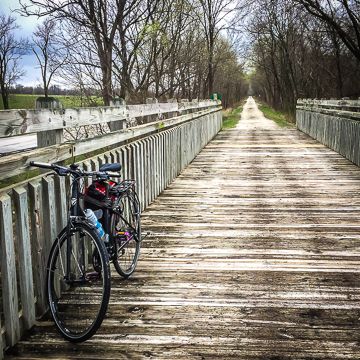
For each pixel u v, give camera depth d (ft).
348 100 34.04
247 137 55.31
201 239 15.76
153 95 38.45
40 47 30.99
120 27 30.42
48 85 31.04
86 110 12.83
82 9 27.96
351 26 59.88
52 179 10.55
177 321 9.89
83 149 12.41
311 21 91.09
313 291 11.39
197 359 8.42
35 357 8.54
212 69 81.97
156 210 19.95
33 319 9.78
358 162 30.96
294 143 47.34
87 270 11.05
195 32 50.85
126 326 9.70
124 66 31.07
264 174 28.73
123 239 11.79
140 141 19.62
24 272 9.37
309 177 27.53
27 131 9.26
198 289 11.59
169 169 25.77
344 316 10.04
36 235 9.95
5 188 9.02
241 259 13.75
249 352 8.64
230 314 10.19
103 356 8.56
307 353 8.57
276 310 10.37
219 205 20.77
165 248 14.85
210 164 33.22
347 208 19.90
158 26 30.35
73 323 9.80
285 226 17.21
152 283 12.01
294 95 106.83
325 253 14.19
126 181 13.88
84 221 9.50
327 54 95.96
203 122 43.24
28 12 26.35
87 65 29.94
